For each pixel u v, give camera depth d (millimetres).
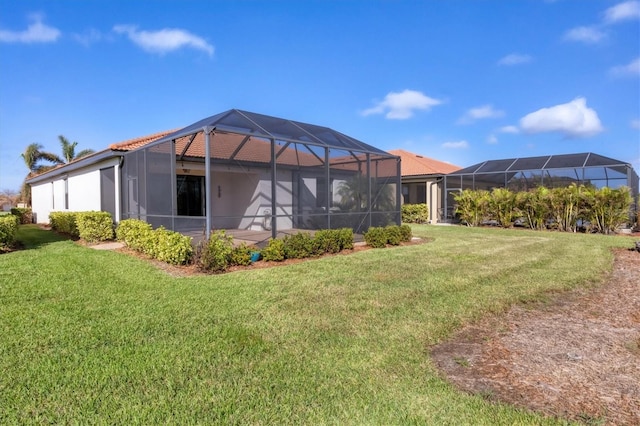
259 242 9547
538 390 2988
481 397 2869
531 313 4973
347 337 4035
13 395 2820
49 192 22359
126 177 12523
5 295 5496
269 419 2557
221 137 12438
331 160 11211
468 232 16109
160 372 3195
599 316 4859
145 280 6500
